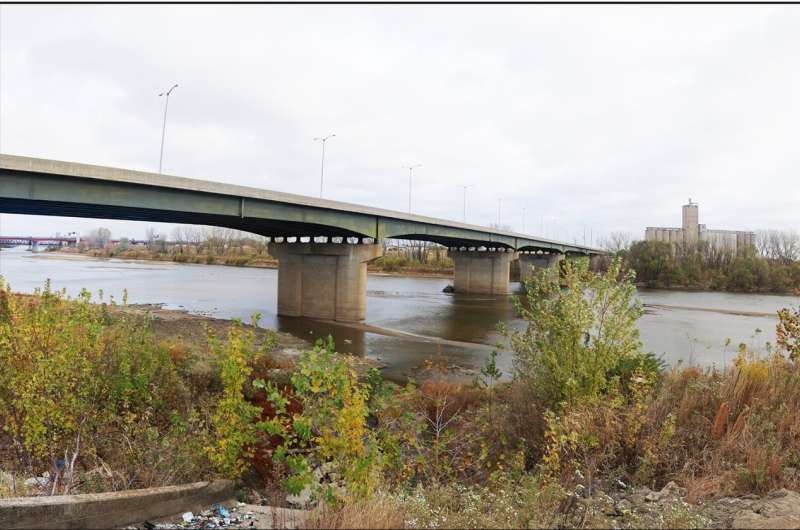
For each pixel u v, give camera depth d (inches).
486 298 2496.3
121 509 212.2
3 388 318.0
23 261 5270.7
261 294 2300.7
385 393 352.8
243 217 1227.2
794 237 5049.2
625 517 226.5
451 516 217.6
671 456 298.4
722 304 2564.0
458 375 893.8
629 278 378.9
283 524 205.0
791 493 229.1
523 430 370.9
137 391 372.5
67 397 307.6
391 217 1718.8
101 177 898.7
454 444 383.2
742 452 282.0
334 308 1625.2
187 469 288.4
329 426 253.3
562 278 398.9
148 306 1721.2
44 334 320.2
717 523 209.6
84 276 3088.1
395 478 302.2
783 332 436.8
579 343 372.2
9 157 778.2
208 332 316.5
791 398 330.0
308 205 1365.7
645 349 1195.9
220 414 290.5
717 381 391.5
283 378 544.4
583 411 321.7
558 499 241.0
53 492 265.1
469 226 2298.2
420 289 3075.8
